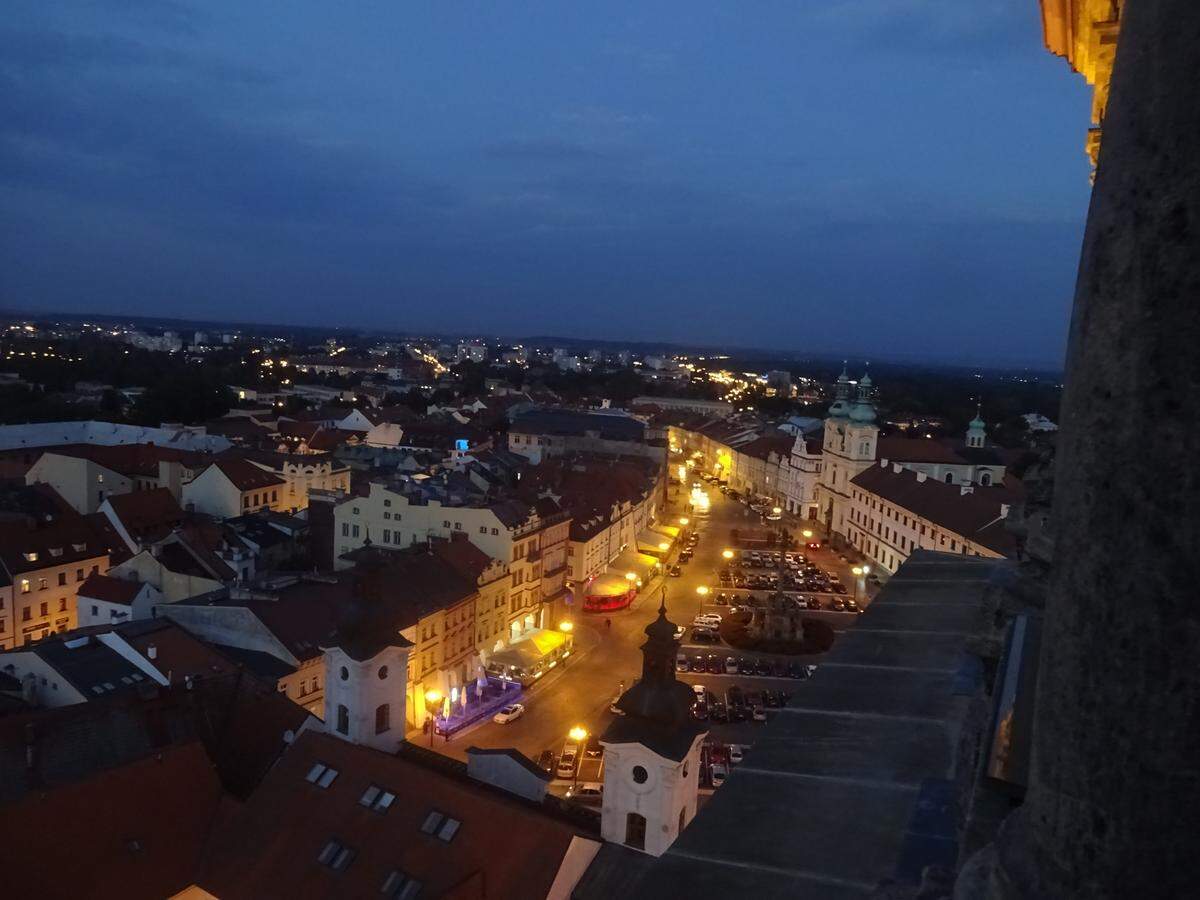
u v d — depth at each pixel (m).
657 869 9.46
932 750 12.02
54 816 32.94
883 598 20.22
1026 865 5.13
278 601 64.19
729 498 187.75
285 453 130.50
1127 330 4.64
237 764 42.91
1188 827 4.45
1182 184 4.41
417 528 86.75
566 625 90.44
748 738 67.81
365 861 31.97
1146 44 4.65
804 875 9.20
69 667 53.19
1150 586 4.50
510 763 38.59
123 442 152.88
